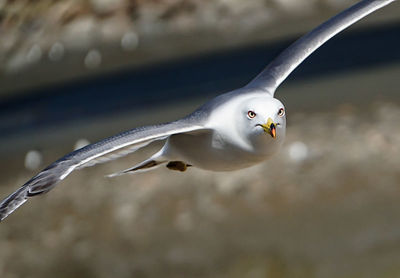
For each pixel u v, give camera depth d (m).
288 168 16.36
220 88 20.73
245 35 23.62
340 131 17.47
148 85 21.69
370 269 13.45
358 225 14.48
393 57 20.34
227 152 7.11
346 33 21.66
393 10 22.14
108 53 24.39
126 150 6.68
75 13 26.06
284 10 24.28
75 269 15.29
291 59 8.02
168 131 6.66
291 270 13.82
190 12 25.12
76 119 20.81
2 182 18.58
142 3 25.72
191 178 16.67
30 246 16.09
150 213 16.03
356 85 19.56
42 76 23.97
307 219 14.89
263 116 6.84
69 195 17.16
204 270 14.33
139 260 14.96
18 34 26.06
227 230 15.06
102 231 15.95
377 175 15.73
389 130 17.22
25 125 21.12
